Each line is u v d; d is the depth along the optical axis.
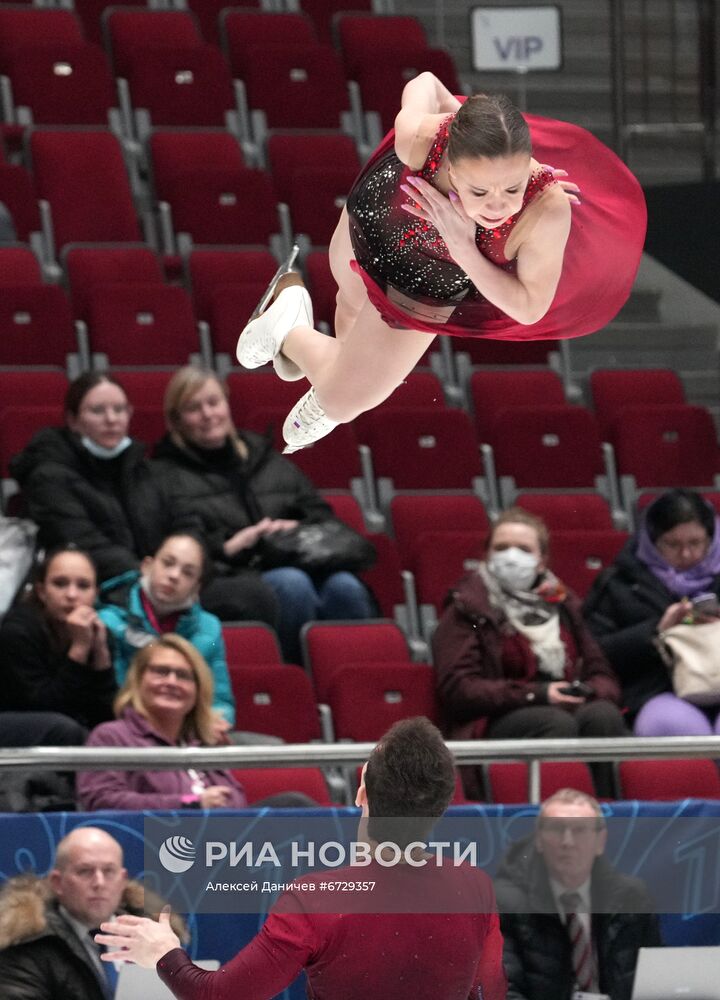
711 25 29.98
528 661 16.94
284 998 11.56
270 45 32.12
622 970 11.57
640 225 8.92
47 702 15.49
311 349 9.18
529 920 11.54
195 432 19.27
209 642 16.58
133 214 27.00
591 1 33.09
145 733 14.25
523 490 23.42
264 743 15.45
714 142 30.02
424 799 9.19
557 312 8.87
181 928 11.28
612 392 26.20
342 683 17.17
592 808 11.66
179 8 33.56
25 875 11.25
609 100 32.75
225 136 28.83
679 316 29.27
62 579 15.63
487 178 7.56
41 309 23.05
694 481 24.64
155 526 18.62
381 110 31.50
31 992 11.02
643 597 17.97
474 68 30.03
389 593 20.61
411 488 23.03
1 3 31.34
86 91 29.14
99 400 18.52
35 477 18.23
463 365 26.20
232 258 25.61
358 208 8.75
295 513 19.67
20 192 25.84
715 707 17.14
